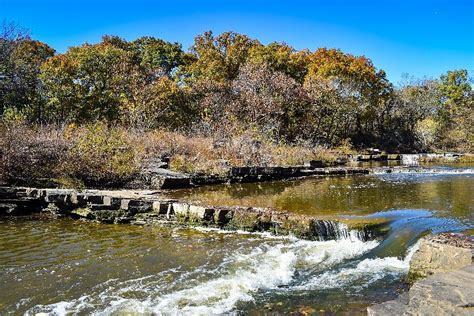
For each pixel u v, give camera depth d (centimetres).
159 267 743
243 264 755
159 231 991
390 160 3131
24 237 932
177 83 3234
